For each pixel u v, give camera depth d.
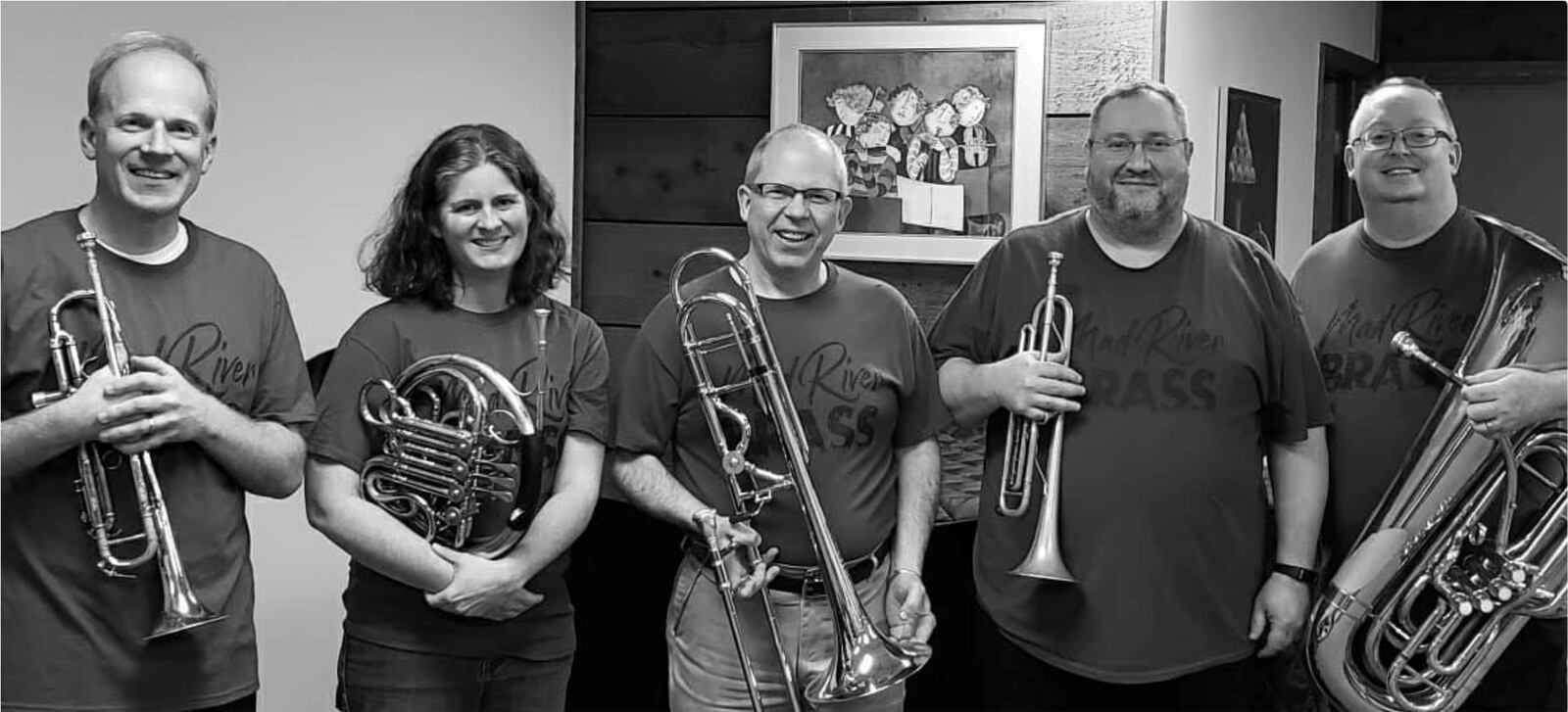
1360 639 2.65
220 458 2.08
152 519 2.03
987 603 2.55
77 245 2.04
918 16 3.88
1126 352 2.45
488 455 2.27
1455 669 2.55
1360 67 4.91
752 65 4.07
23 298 2.01
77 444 1.97
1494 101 5.22
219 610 2.12
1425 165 2.55
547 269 2.38
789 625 2.42
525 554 2.28
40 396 1.99
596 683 3.04
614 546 3.00
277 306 2.21
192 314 2.08
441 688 2.29
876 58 3.90
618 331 4.28
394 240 2.33
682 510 2.38
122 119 1.98
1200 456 2.42
